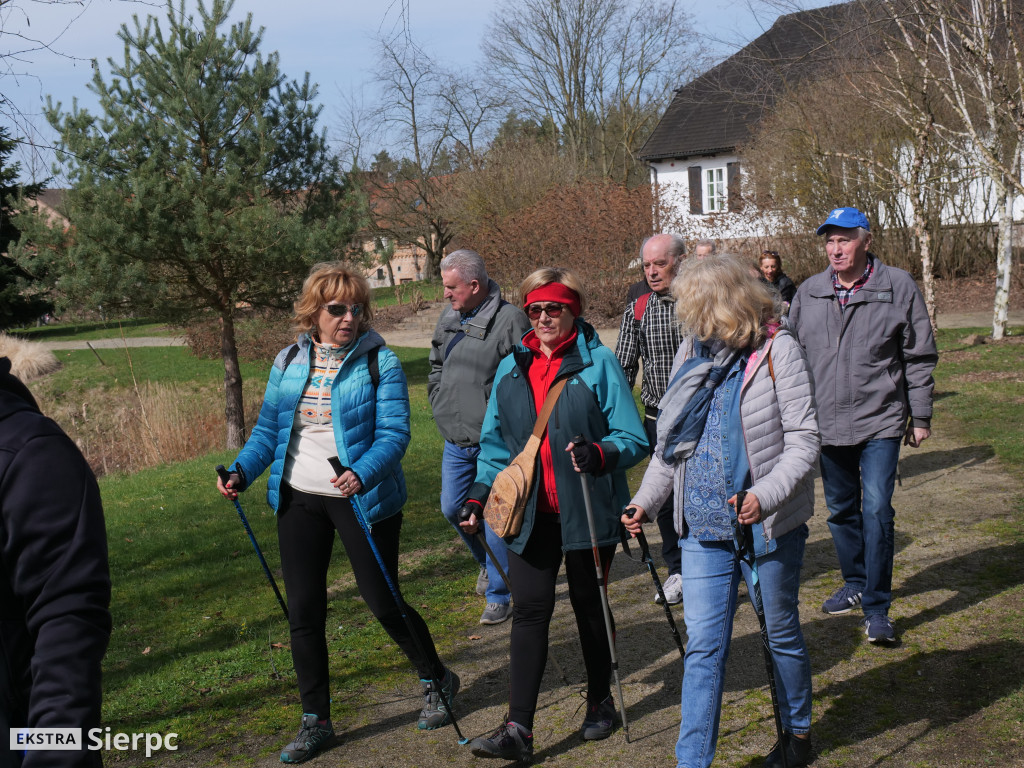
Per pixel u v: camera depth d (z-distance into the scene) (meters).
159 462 13.08
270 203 14.24
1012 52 11.59
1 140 5.88
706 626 2.91
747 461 2.86
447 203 31.72
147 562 6.57
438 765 3.28
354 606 5.16
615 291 21.42
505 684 3.96
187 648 4.73
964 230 20.52
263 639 4.76
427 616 4.93
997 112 11.63
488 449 3.49
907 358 4.13
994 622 4.09
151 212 13.36
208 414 15.36
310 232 14.46
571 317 3.31
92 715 1.57
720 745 3.26
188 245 13.34
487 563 4.75
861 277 4.16
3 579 1.62
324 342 3.54
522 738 3.16
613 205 21.47
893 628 3.97
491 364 4.56
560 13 35.03
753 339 2.90
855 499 4.34
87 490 1.66
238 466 3.45
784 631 2.97
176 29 13.88
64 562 1.60
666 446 2.96
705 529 2.91
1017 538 5.20
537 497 3.25
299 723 3.69
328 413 3.43
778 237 20.23
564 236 21.81
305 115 15.14
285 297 14.88
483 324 4.58
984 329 15.51
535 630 3.23
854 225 4.04
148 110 13.90
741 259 2.97
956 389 10.25
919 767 3.00
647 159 32.91
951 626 4.10
